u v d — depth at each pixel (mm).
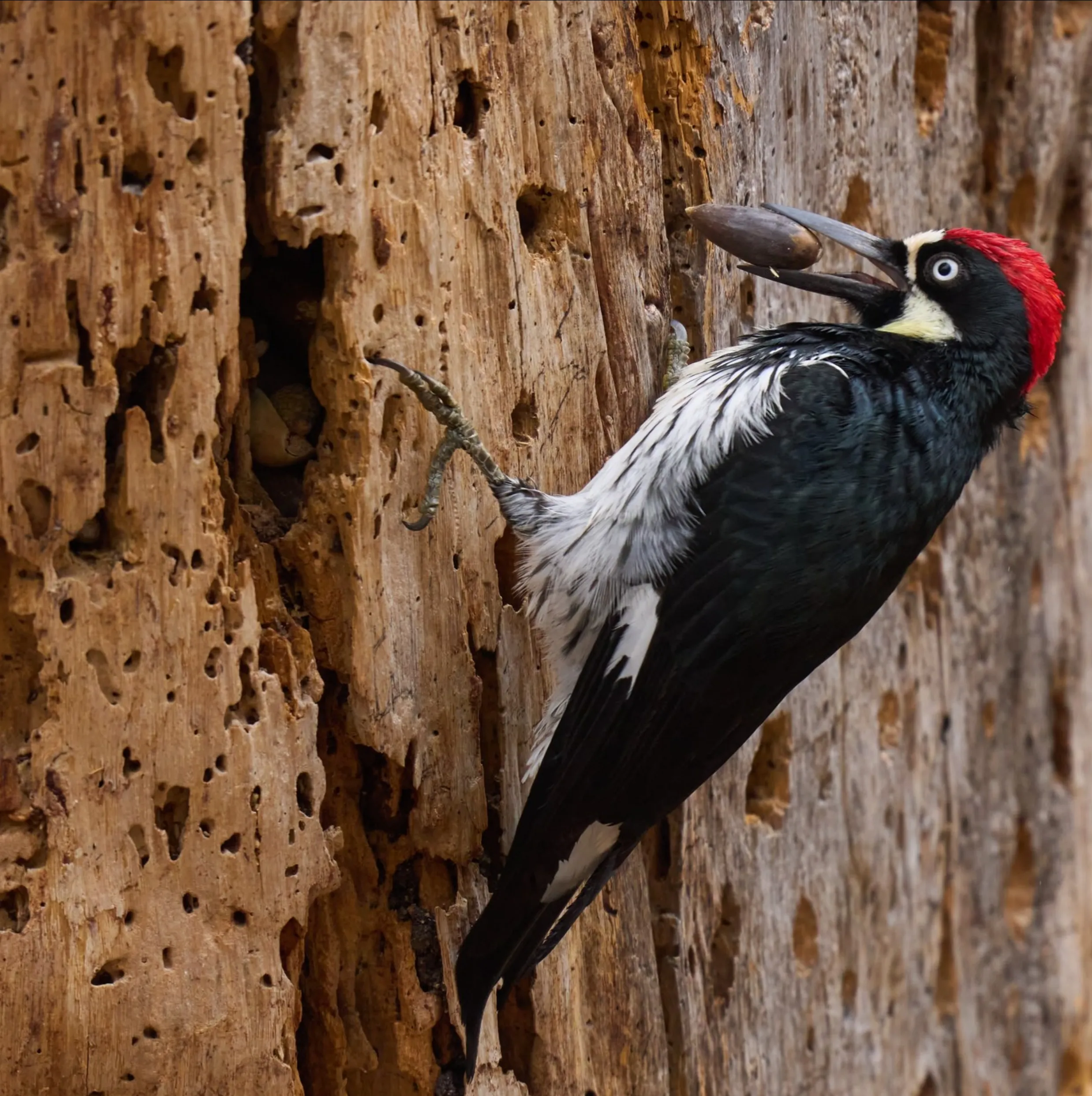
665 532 6742
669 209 7797
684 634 6609
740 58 7973
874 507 6762
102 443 5793
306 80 5953
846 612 6762
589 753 6500
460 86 6570
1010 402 7508
